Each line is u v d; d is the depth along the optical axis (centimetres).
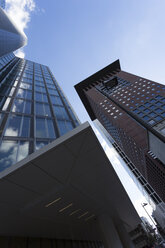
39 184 679
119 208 1434
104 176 862
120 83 9519
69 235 1479
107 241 1211
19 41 7294
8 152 1046
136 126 6712
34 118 1692
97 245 2195
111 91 9344
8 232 934
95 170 773
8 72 3428
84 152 646
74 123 1950
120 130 7775
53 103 2381
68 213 1051
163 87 6825
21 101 1998
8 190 627
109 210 1377
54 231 1226
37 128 1509
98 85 11862
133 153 8700
